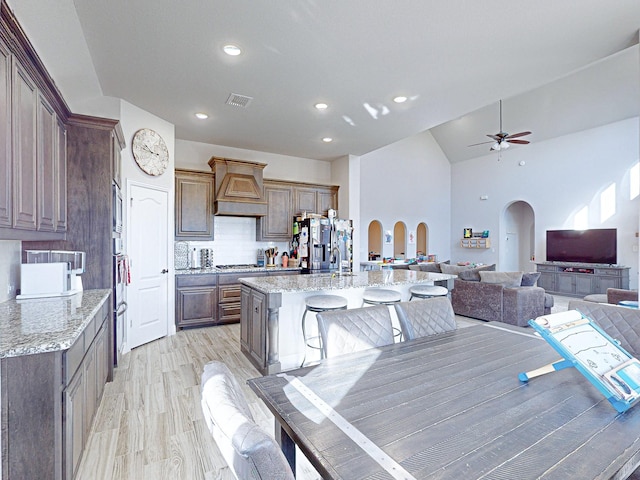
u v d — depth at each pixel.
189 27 2.43
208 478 1.81
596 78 6.66
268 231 5.53
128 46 2.66
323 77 3.19
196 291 4.66
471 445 0.93
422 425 1.04
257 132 4.77
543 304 5.12
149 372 3.21
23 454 1.38
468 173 10.04
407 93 3.54
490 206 9.45
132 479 1.80
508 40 2.61
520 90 3.48
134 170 3.83
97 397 2.31
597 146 7.36
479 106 3.88
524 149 8.66
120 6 2.20
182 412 2.49
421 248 10.71
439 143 10.28
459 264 8.49
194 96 3.59
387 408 1.14
